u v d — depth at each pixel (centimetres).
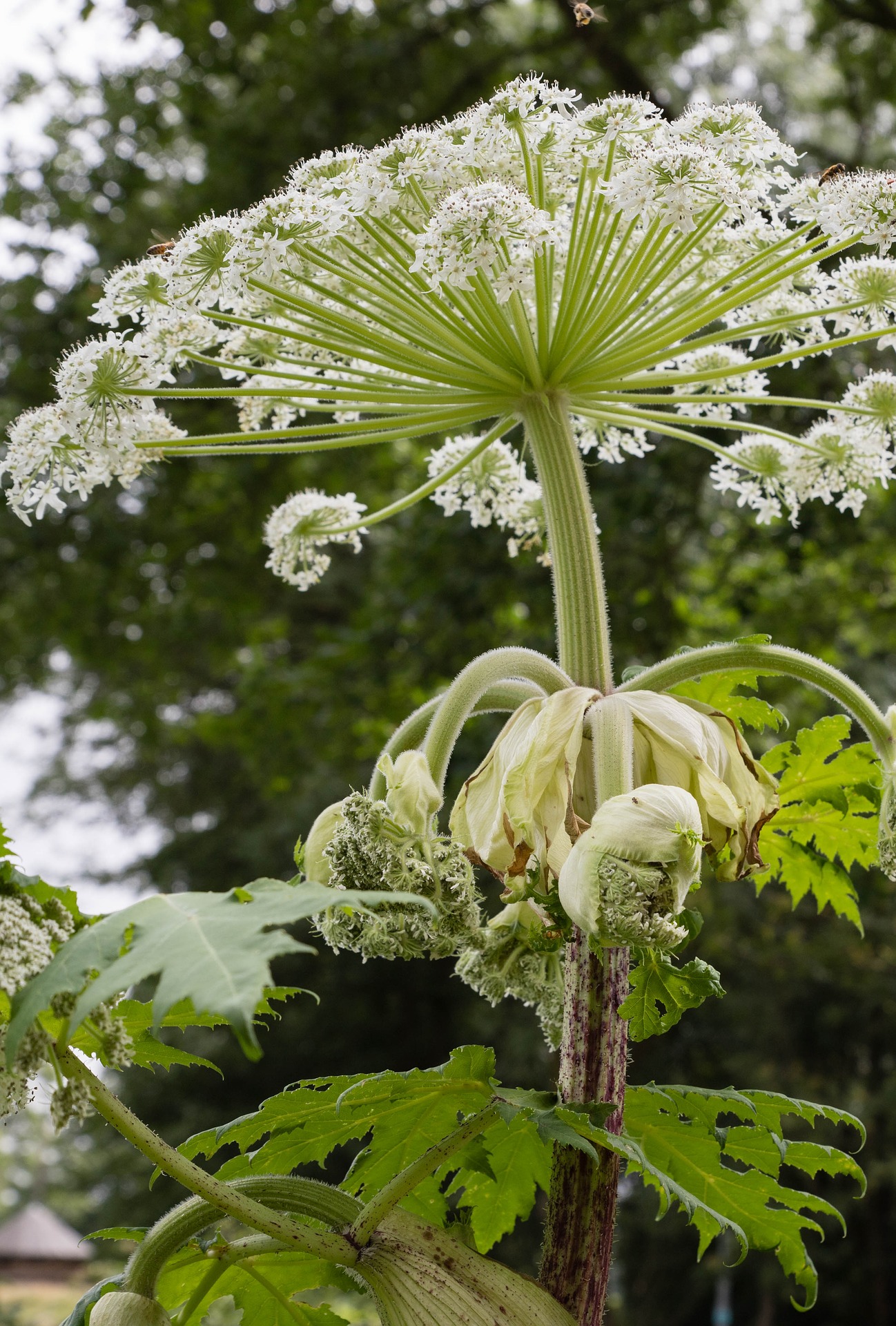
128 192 843
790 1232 157
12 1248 2131
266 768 1019
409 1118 153
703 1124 150
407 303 156
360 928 144
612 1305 1127
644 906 137
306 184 157
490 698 153
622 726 146
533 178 154
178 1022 149
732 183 149
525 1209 160
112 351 153
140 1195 1072
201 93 817
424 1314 142
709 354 179
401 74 814
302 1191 146
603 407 163
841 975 869
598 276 154
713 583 707
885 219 152
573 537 155
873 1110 897
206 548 941
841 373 535
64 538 908
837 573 724
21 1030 130
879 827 150
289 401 174
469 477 184
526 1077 930
